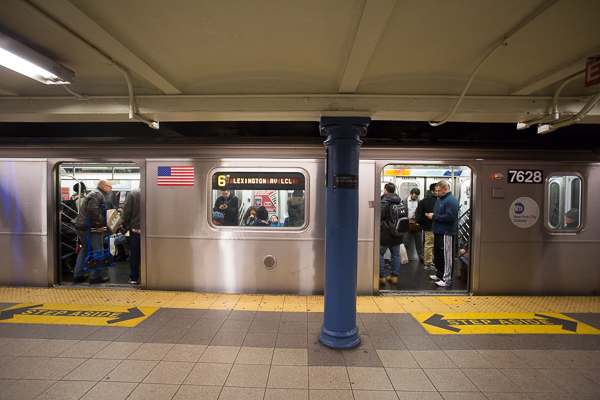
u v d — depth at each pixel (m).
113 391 2.36
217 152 4.56
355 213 2.95
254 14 1.91
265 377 2.55
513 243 4.59
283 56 2.46
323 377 2.56
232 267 4.57
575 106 3.06
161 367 2.67
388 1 1.67
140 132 6.04
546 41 2.21
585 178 4.61
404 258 6.75
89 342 3.08
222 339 3.16
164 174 4.61
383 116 3.16
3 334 3.23
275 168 4.51
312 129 5.79
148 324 3.49
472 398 2.34
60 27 1.99
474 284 4.60
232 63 2.59
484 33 2.12
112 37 2.11
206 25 2.03
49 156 4.73
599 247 4.64
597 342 3.18
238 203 4.60
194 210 4.58
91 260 4.90
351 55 2.22
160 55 2.42
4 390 2.36
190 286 4.62
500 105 3.01
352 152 2.92
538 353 2.96
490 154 4.55
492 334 3.33
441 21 1.98
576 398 2.34
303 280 4.53
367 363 2.77
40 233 4.78
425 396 2.35
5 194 4.79
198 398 2.30
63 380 2.48
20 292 4.54
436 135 5.95
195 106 3.02
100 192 5.12
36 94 3.11
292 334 3.28
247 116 3.22
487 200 4.57
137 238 4.86
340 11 1.87
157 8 1.85
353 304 3.03
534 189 4.59
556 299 4.45
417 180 7.18
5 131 6.02
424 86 2.91
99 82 2.97
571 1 1.76
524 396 2.37
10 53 2.10
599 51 2.32
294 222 4.57
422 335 3.30
